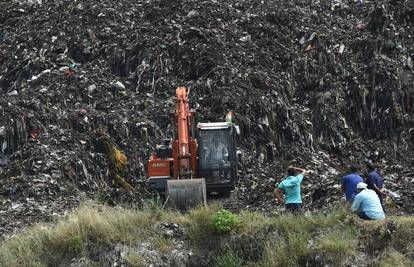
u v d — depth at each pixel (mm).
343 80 85500
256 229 43094
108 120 72875
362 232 41188
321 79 84562
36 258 43375
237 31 90562
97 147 68750
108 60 85688
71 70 83000
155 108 76688
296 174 47656
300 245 40906
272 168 71688
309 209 54625
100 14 93750
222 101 75375
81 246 43531
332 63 87062
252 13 96750
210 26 88625
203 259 42625
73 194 60656
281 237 42344
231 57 83688
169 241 43656
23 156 65562
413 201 55469
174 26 88812
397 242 40188
